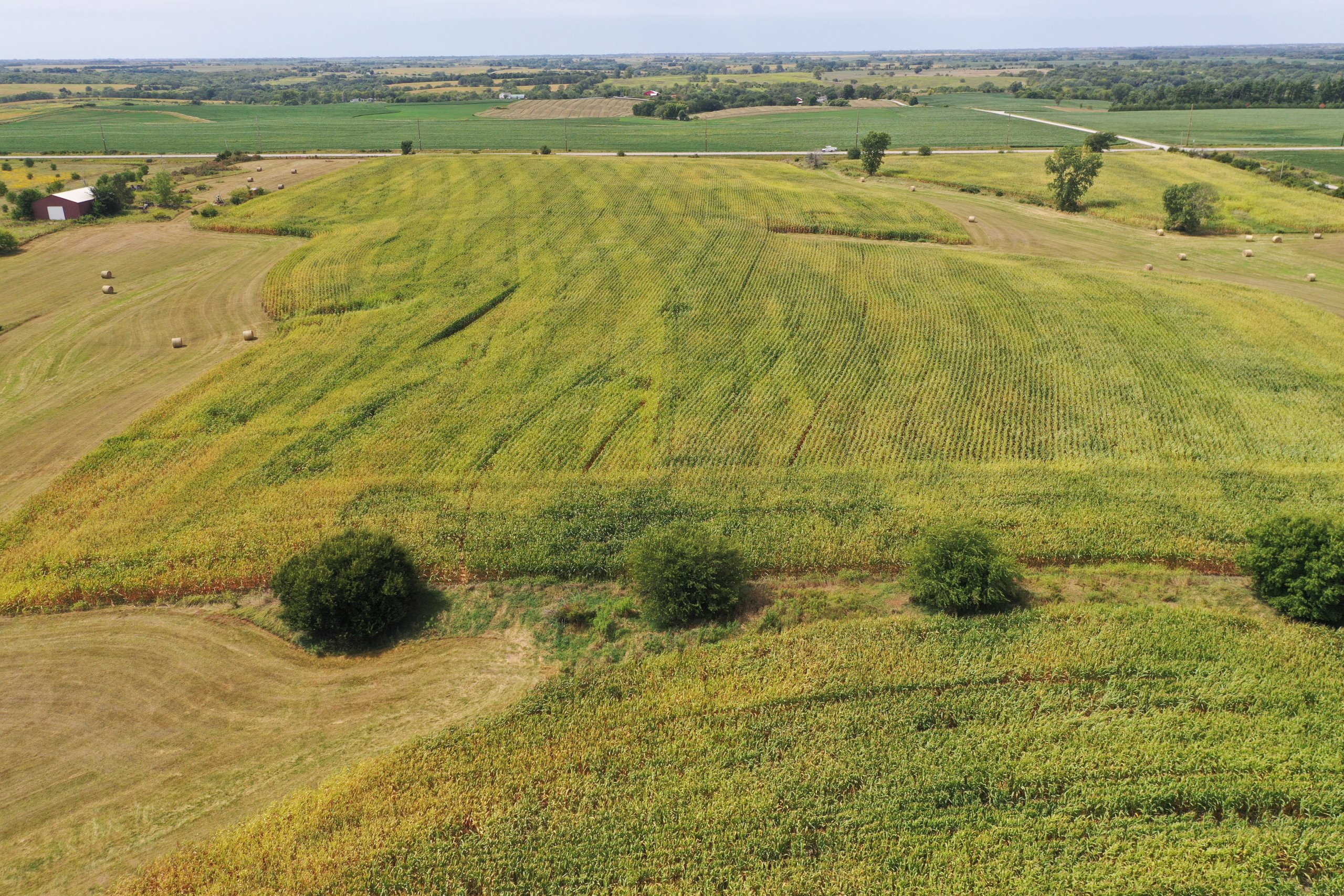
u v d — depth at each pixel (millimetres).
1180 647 27266
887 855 20656
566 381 48875
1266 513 34969
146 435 43438
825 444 41750
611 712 25484
